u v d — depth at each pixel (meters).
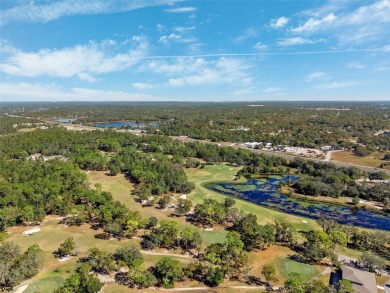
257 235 98.31
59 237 100.50
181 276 80.12
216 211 112.75
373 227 120.19
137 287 76.25
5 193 123.38
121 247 89.25
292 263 89.69
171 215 121.25
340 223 123.31
